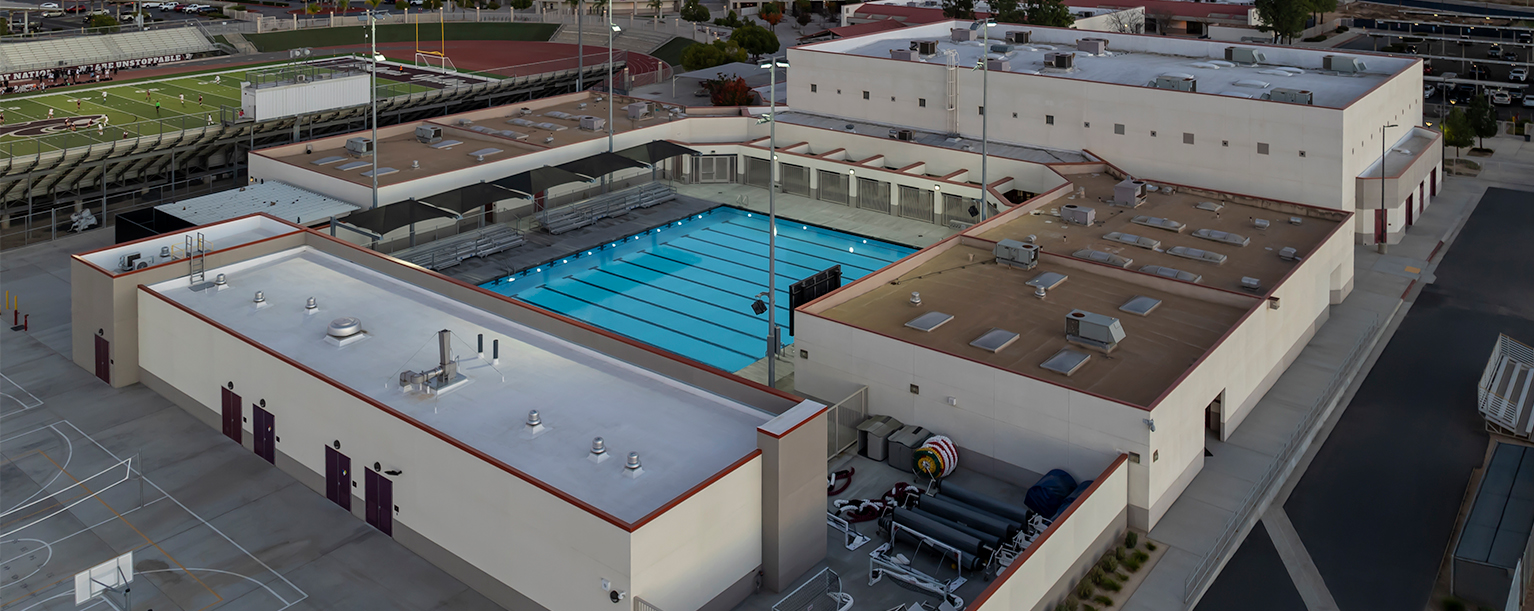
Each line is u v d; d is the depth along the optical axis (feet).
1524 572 118.93
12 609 115.85
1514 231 241.55
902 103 268.62
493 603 117.80
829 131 265.75
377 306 157.17
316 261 174.70
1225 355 148.56
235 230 188.03
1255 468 146.72
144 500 135.54
